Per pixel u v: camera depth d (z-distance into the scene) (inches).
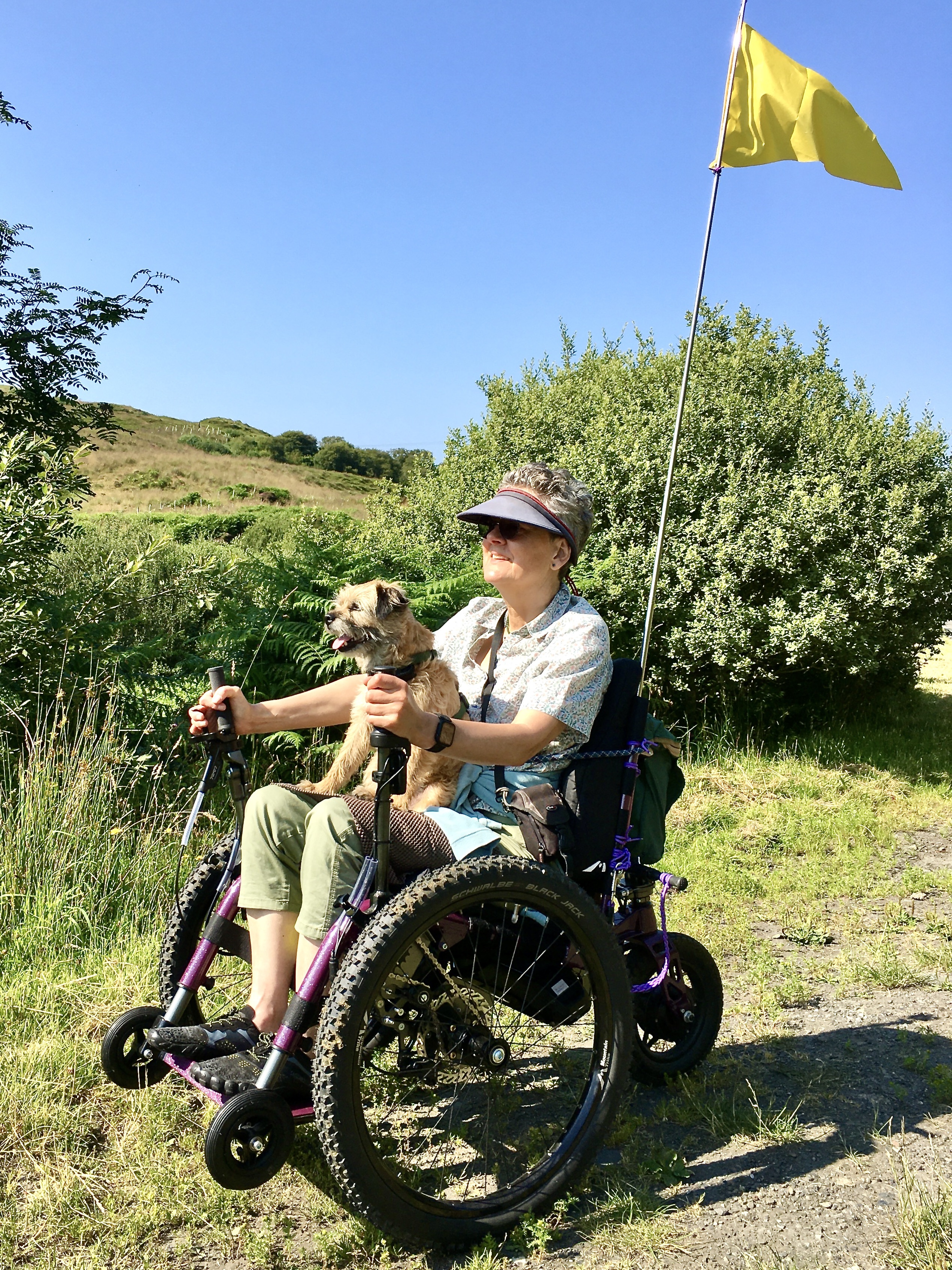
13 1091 97.6
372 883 83.0
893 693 409.7
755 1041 127.8
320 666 211.3
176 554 338.6
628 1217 87.3
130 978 122.8
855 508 324.5
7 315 287.0
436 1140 100.0
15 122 286.8
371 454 3299.7
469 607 117.0
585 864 97.7
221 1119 74.1
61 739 169.9
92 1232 81.9
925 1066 120.3
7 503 177.2
